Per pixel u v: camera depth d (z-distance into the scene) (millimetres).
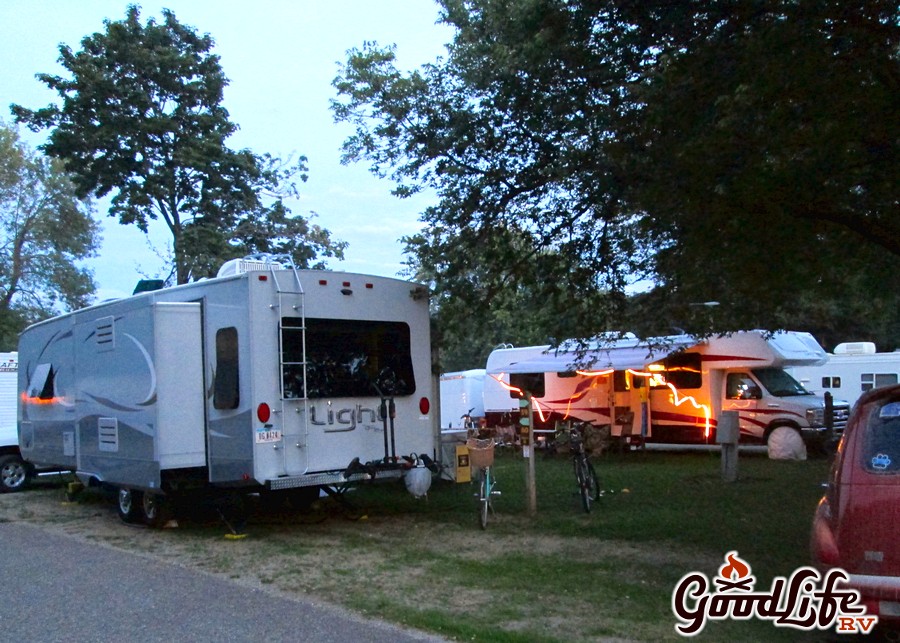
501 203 11234
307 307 10469
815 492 12789
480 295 11781
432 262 11609
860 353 22594
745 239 9695
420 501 12695
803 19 8695
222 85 23281
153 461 10594
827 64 8711
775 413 18484
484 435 16359
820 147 8859
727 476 14352
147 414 10742
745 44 8953
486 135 11117
